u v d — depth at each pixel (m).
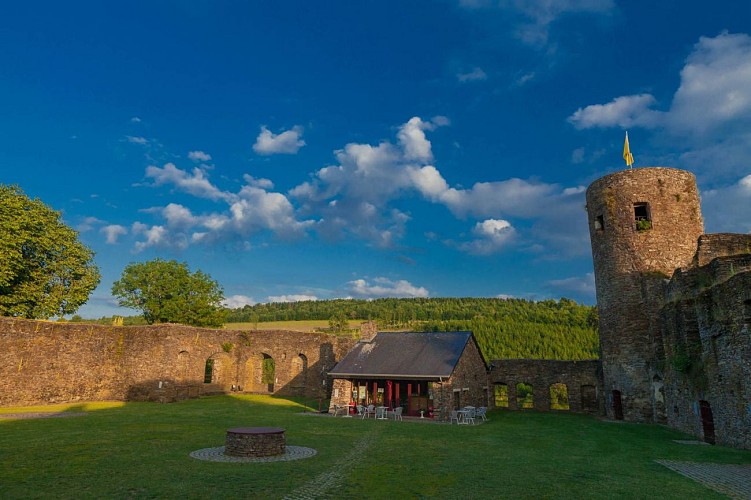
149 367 31.50
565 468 12.39
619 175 27.78
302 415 25.38
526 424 24.00
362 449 14.95
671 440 18.16
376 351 29.06
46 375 28.11
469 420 24.91
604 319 27.81
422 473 11.50
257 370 38.31
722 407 15.88
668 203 26.70
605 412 29.44
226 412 25.67
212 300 50.28
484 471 11.88
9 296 32.69
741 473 11.68
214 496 9.07
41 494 9.14
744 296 14.11
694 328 18.89
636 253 26.56
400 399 28.64
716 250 20.70
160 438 16.06
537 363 33.75
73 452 13.27
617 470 12.12
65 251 36.59
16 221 32.06
